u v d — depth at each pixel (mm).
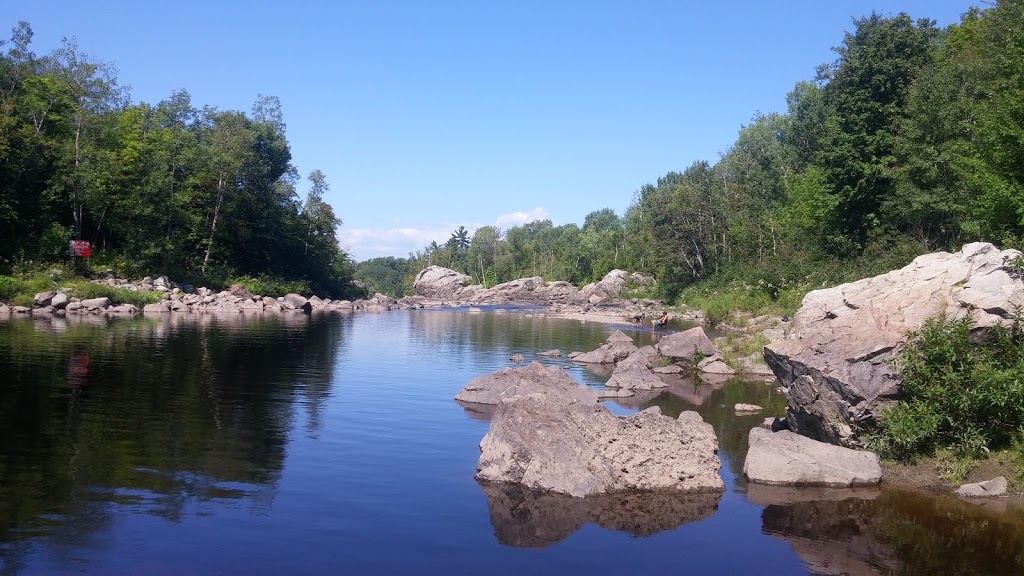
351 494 11258
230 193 71688
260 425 15734
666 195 81062
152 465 12383
